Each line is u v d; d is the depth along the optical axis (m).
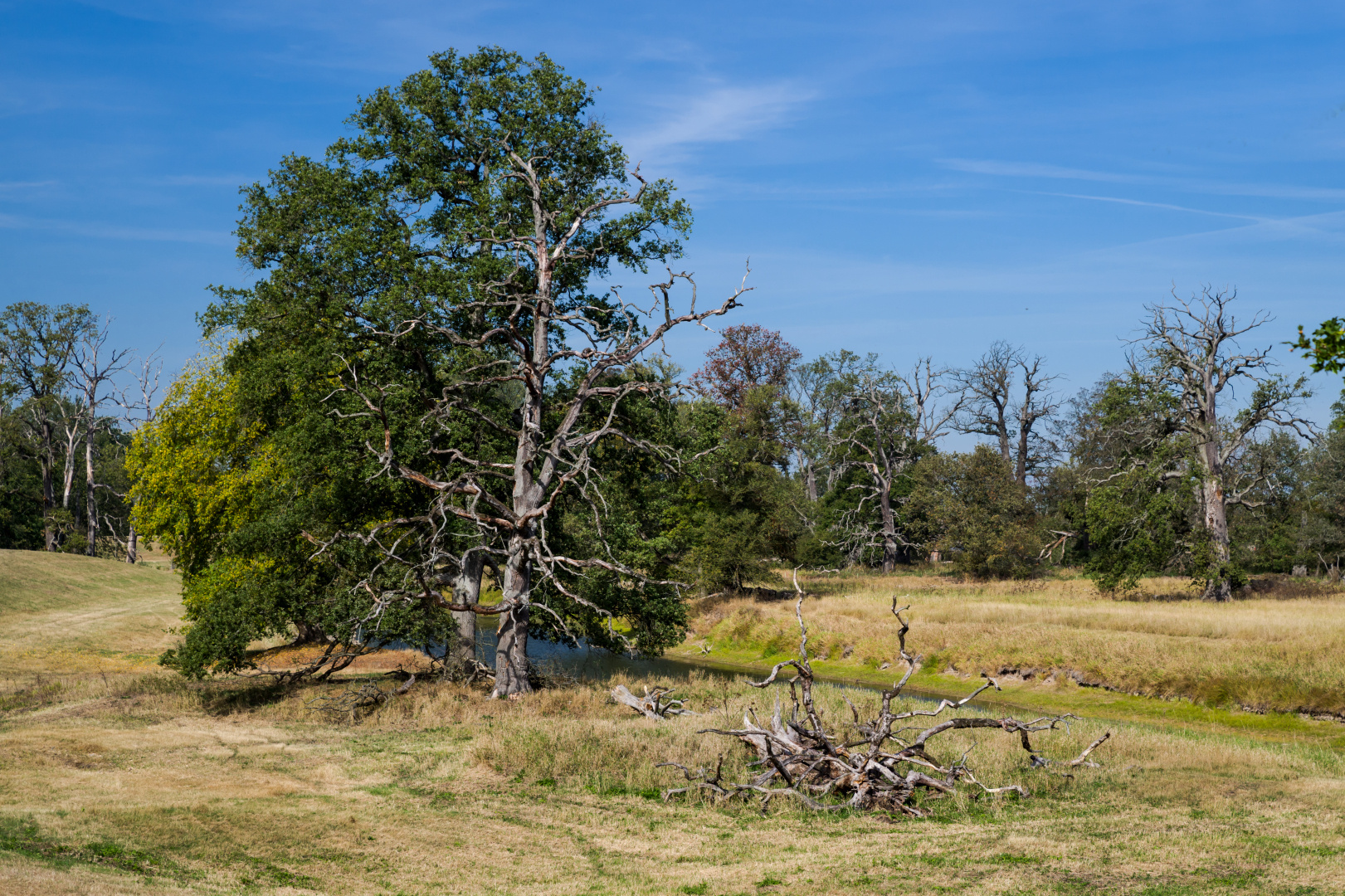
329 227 25.08
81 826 11.71
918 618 39.81
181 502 31.50
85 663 31.81
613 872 10.70
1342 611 38.03
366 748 18.44
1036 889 9.16
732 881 10.12
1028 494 72.25
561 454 26.33
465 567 26.70
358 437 25.03
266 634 27.14
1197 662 27.28
